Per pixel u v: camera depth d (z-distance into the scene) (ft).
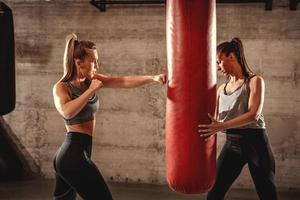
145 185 14.83
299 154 14.14
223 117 8.80
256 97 8.23
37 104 15.78
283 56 14.03
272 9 13.98
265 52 14.11
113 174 15.37
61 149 7.70
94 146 15.42
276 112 14.19
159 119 14.96
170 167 7.46
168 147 7.50
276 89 14.14
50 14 15.39
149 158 15.08
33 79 15.72
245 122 7.92
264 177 8.22
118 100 15.16
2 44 9.26
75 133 7.69
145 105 14.99
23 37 15.66
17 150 15.99
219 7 14.26
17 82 15.85
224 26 14.29
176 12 7.16
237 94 8.60
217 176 8.69
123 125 15.20
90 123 7.93
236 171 8.70
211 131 7.22
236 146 8.51
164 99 14.85
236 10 14.17
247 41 14.19
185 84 7.14
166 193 13.87
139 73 14.97
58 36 15.42
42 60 15.60
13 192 13.99
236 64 8.66
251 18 14.11
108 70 15.15
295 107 14.08
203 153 7.22
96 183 7.47
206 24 7.09
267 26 14.05
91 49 7.97
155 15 14.69
